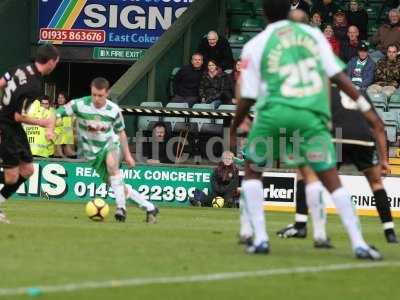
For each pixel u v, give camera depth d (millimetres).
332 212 52125
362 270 23438
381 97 59625
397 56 61125
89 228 33469
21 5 71938
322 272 22938
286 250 27297
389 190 53000
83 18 72438
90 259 24156
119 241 28766
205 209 52000
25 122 35375
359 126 30938
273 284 21125
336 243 30469
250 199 25891
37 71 35000
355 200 52844
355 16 65375
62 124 58438
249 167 25875
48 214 42000
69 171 55875
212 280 21312
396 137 58219
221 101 61438
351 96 25375
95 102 37062
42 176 56125
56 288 19703
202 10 67688
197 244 28484
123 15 72062
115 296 19125
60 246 26844
